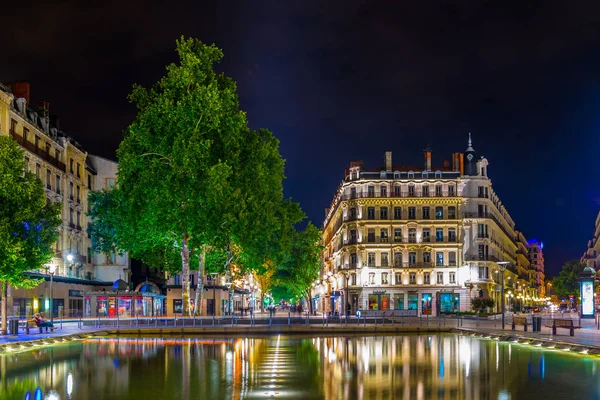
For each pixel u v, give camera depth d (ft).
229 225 183.62
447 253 374.63
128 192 187.42
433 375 75.41
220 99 183.21
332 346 121.60
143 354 102.37
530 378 72.79
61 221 154.10
